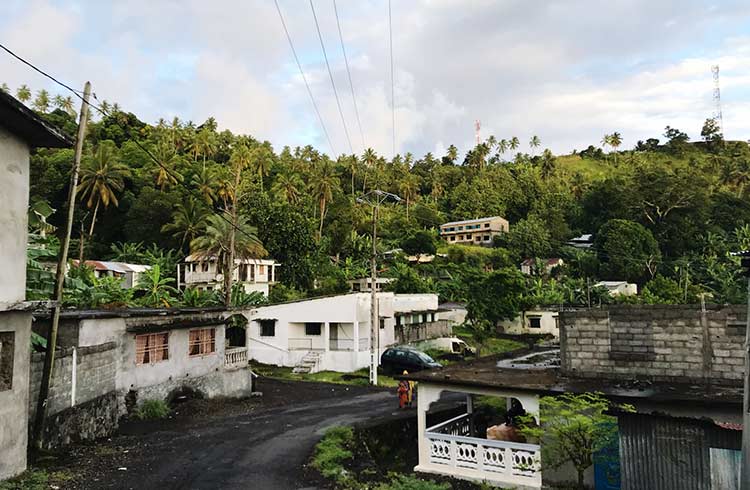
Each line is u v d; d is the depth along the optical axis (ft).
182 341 71.00
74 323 53.42
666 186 294.05
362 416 65.92
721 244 262.06
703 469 35.42
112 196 189.57
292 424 60.95
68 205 44.11
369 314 117.29
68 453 44.50
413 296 143.33
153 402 63.16
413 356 106.01
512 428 48.83
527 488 41.22
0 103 32.09
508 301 147.95
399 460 56.65
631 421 37.42
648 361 41.83
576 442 36.55
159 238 209.67
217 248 137.28
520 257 296.51
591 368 43.86
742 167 383.86
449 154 515.50
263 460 46.09
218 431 56.85
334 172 355.77
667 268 254.47
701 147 556.92
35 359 43.04
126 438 52.08
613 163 549.13
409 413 67.36
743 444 29.30
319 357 111.96
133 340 61.87
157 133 296.10
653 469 36.63
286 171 309.63
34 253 52.95
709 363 39.99
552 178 432.66
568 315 44.96
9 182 34.86
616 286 220.84
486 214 366.43
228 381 78.64
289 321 115.96
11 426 35.55
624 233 253.85
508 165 476.54
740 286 201.16
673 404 36.14
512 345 160.04
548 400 37.93
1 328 34.55
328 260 219.82
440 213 368.89
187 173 247.70
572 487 39.91
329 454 47.11
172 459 45.34
